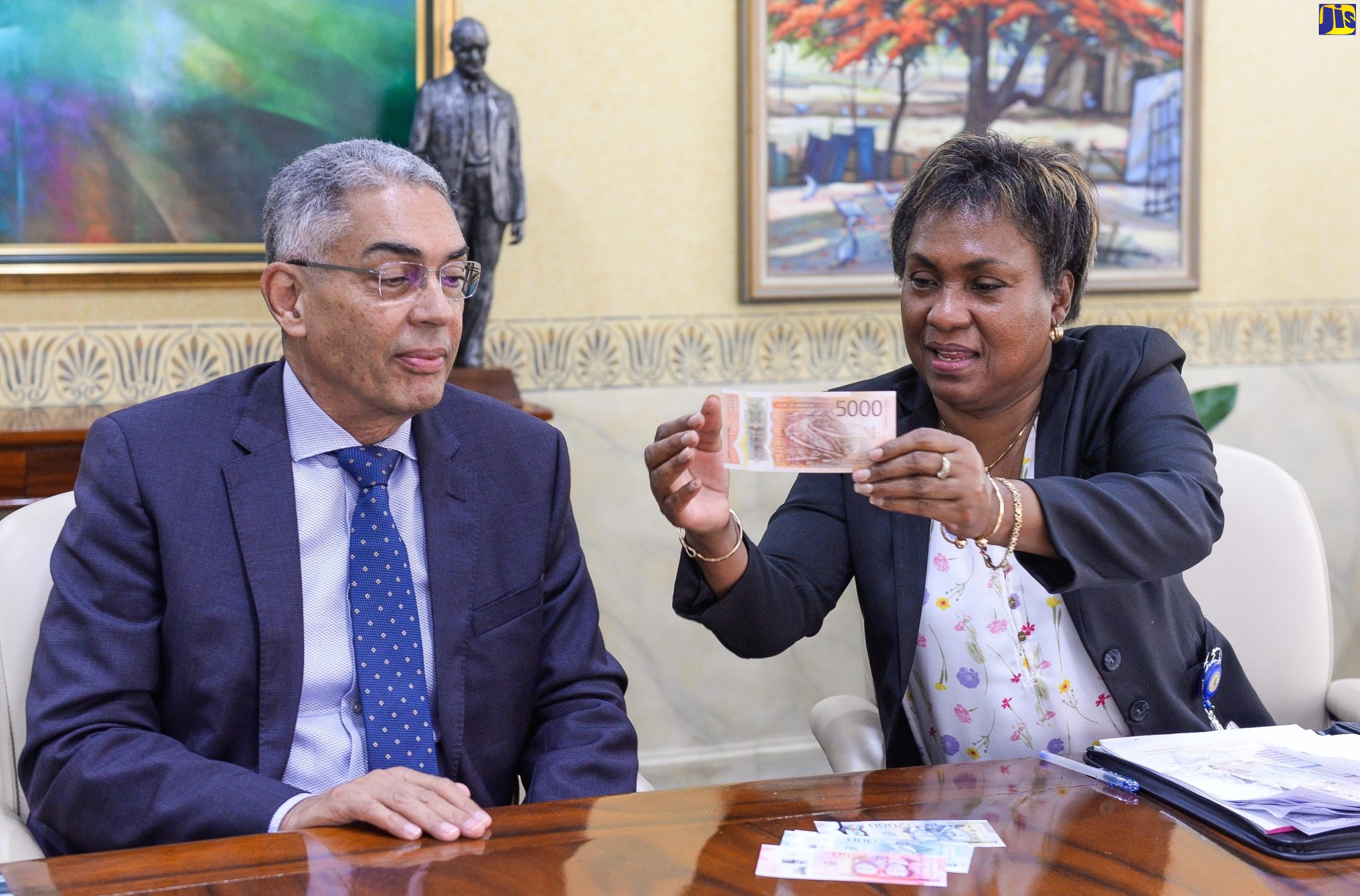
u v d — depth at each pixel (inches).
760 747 142.3
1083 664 71.7
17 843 58.4
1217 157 149.2
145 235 118.9
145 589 63.9
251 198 121.2
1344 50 151.9
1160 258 146.3
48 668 62.6
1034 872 46.4
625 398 135.6
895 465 56.1
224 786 57.6
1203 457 66.8
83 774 59.1
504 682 68.7
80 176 116.7
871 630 74.4
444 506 68.9
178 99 118.4
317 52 121.3
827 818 52.2
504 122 114.6
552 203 131.5
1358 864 47.1
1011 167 66.4
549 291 132.3
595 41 131.2
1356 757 57.6
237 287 123.3
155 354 122.0
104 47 116.1
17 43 114.0
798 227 136.5
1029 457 74.1
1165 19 143.2
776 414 59.7
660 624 138.6
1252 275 151.8
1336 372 155.6
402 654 66.4
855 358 141.9
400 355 63.7
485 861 47.7
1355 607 157.1
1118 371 72.2
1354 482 156.8
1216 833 50.3
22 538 69.2
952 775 58.2
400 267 63.0
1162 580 71.9
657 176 134.2
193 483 65.1
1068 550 57.8
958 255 65.8
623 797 55.4
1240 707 75.9
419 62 123.6
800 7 133.7
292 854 48.8
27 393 119.0
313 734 65.4
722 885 45.3
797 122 135.2
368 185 63.2
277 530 65.1
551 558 73.4
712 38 134.4
